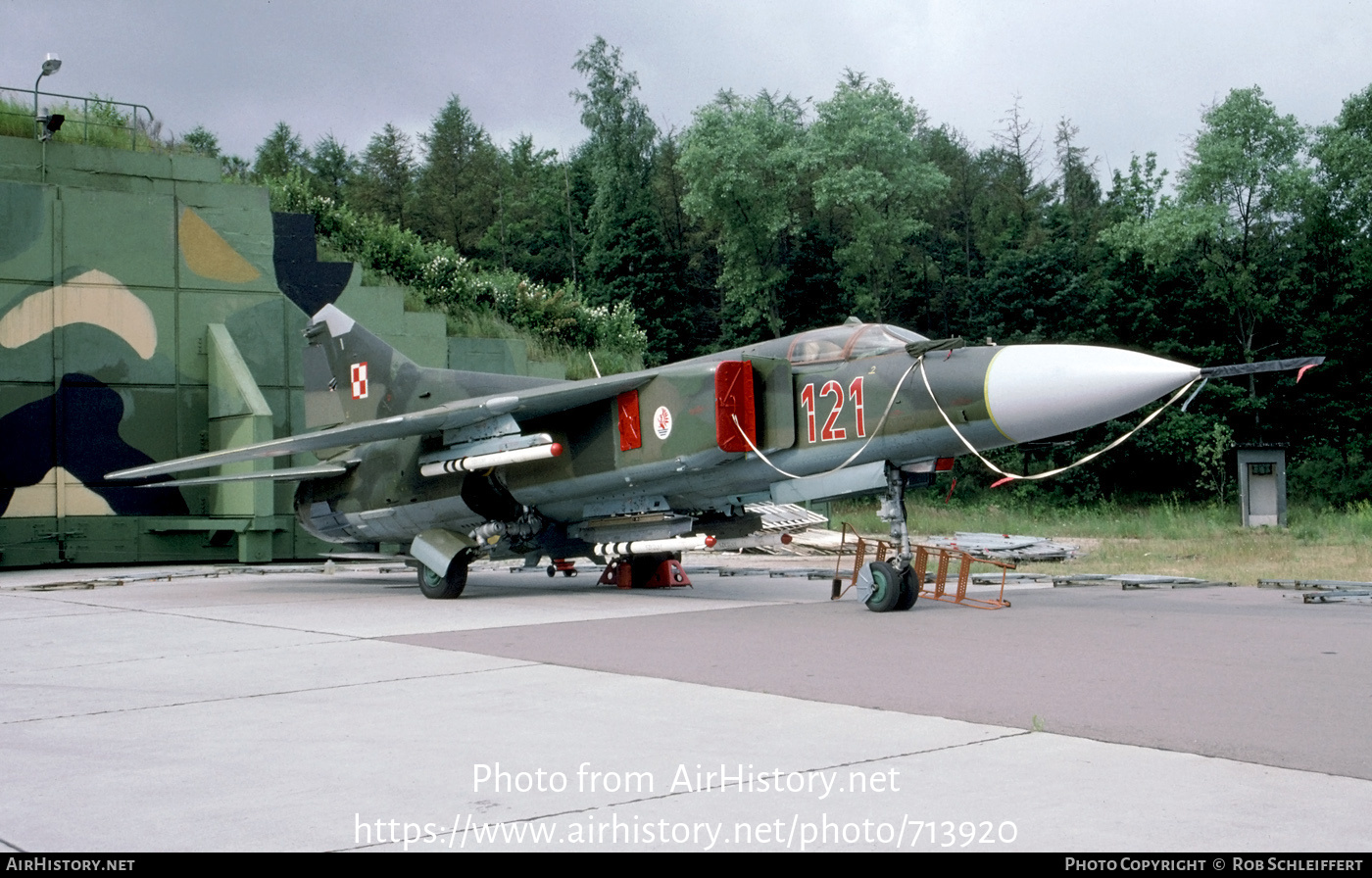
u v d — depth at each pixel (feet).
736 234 144.46
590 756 16.58
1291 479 122.52
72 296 69.92
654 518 45.98
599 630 32.71
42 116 75.25
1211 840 12.28
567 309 113.91
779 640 29.86
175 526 71.15
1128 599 41.42
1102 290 134.21
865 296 150.71
